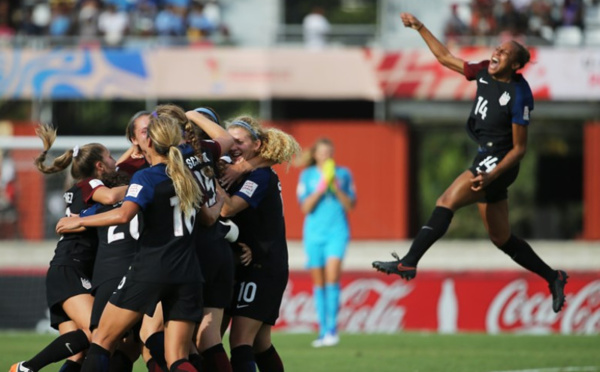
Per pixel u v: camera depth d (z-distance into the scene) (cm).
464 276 4612
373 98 7462
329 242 4106
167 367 2264
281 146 2514
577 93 7194
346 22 8300
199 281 2262
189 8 7888
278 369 2617
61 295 2548
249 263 2508
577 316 4534
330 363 3541
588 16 7731
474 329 4597
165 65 7469
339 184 4112
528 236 8319
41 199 6050
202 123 2478
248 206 2470
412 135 7781
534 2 7594
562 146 8281
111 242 2456
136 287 2227
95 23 7731
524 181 8300
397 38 7912
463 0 7644
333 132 7438
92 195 2461
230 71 7494
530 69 7225
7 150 6041
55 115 8425
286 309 4672
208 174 2330
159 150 2242
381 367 3441
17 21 8000
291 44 8019
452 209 2556
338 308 4106
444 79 7412
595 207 7362
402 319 4631
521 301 4572
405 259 2519
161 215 2228
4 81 7438
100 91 7438
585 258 6712
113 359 2522
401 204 7388
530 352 3838
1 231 6056
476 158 2555
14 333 4559
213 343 2364
